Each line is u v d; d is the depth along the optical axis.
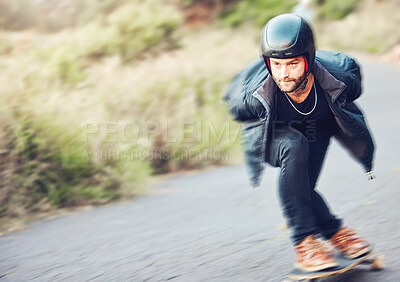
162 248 10.29
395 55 43.88
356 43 49.16
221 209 13.09
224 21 59.84
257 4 60.16
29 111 14.87
